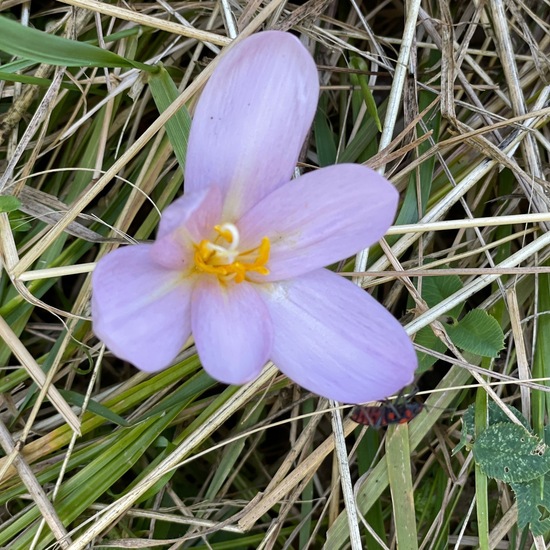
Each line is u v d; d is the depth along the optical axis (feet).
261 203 0.62
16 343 0.74
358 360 0.63
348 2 0.95
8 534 0.74
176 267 0.61
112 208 0.84
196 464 0.88
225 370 0.59
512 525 0.81
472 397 0.86
